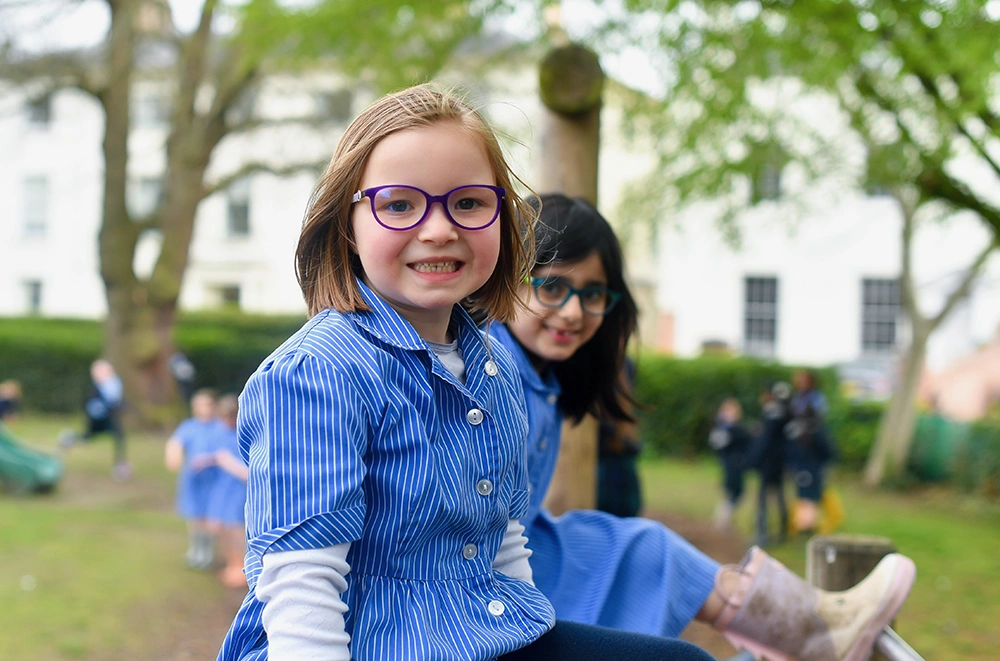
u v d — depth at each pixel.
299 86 15.23
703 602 2.28
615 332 2.43
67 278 29.62
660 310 24.56
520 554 1.68
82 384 19.69
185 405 16.91
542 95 3.70
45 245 29.72
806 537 9.34
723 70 7.52
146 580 7.16
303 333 1.47
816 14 6.43
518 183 1.65
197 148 15.88
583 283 2.31
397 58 8.13
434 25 7.88
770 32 7.08
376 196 1.43
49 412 19.73
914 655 2.09
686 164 10.13
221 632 5.95
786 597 2.26
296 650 1.28
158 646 5.61
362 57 8.24
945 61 6.46
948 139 8.34
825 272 22.84
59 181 29.42
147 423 16.42
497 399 1.59
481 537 1.55
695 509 11.10
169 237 16.38
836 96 8.89
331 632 1.31
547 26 7.39
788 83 9.34
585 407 2.50
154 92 27.06
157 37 15.78
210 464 7.30
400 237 1.44
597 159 3.78
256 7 7.97
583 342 2.38
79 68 15.20
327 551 1.33
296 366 1.39
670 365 15.73
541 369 2.39
